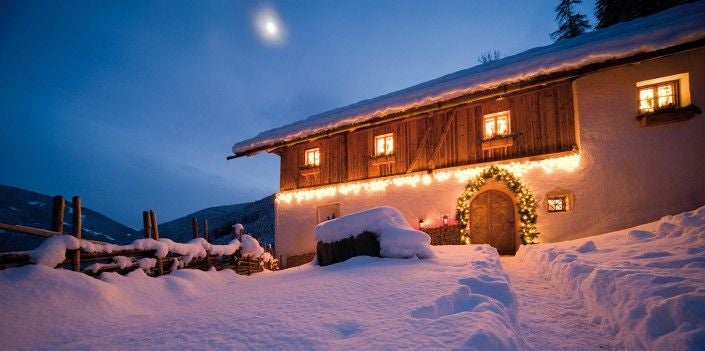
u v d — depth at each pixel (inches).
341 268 207.0
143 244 194.4
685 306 86.2
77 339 107.5
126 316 137.5
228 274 258.1
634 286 111.3
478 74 327.3
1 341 102.0
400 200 398.3
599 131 298.0
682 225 202.8
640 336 94.0
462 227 344.8
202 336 91.3
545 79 299.0
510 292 124.0
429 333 76.7
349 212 434.3
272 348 78.1
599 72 301.9
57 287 133.6
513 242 332.2
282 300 126.5
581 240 257.1
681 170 266.5
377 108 385.7
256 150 509.0
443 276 141.5
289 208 486.0
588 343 108.0
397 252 212.5
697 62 268.8
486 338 70.0
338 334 85.0
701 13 243.6
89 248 163.9
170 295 177.2
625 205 281.7
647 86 289.9
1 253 131.0
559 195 308.3
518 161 330.3
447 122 380.8
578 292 150.3
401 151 409.4
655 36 249.6
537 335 115.1
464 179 360.2
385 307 105.0
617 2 653.9
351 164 446.9
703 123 262.8
